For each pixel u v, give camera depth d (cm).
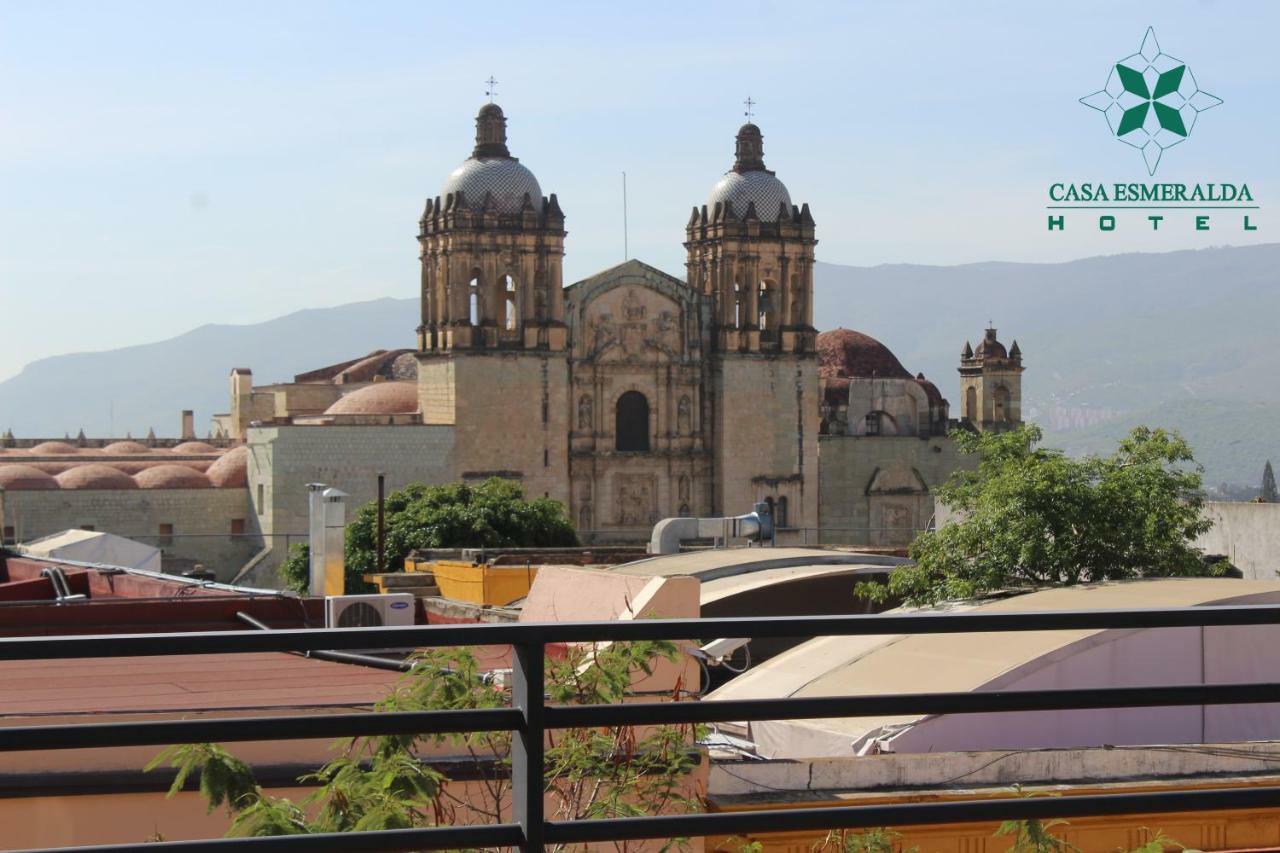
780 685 3127
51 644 994
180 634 1013
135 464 17350
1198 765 2548
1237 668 2969
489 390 15850
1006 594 4409
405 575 7562
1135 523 5425
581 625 1080
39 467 17450
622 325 16625
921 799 2338
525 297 15962
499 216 15850
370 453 15475
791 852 2303
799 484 17012
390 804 1569
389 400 17075
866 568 5697
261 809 1528
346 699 2556
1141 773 2528
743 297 16888
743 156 17462
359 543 12700
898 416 18488
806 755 2952
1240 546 6950
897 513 17925
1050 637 3047
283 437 15225
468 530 12750
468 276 15825
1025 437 6081
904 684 2931
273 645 1022
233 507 16288
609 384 16588
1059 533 5397
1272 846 2438
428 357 16188
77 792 2106
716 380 16900
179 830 2139
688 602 2516
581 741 1903
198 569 11950
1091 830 2375
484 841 1095
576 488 16400
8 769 2095
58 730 1037
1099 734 2900
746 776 2381
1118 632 2920
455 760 2073
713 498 16900
